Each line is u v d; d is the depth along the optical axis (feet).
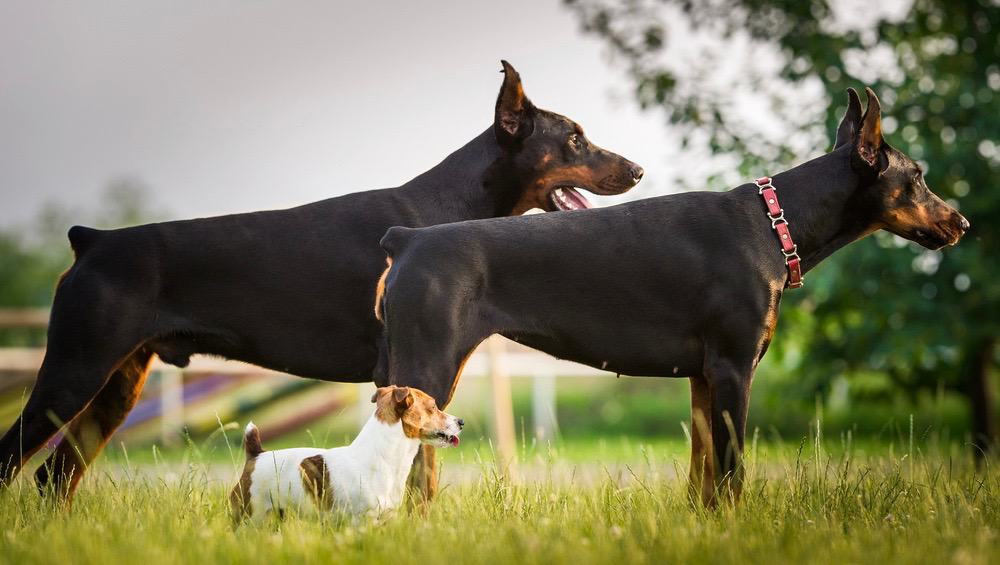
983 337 43.45
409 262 18.95
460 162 23.07
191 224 21.22
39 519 18.21
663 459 26.35
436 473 19.66
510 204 23.43
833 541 15.89
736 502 18.67
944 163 42.96
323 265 21.12
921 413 59.06
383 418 18.49
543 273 19.15
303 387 51.29
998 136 43.29
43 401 20.27
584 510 19.47
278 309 20.98
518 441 52.75
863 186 20.17
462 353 18.86
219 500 21.01
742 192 20.04
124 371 21.88
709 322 19.20
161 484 21.54
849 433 23.20
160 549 15.07
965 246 43.86
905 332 42.91
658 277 19.21
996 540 16.06
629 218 19.62
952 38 49.29
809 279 43.11
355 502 18.33
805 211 20.02
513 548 15.03
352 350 21.30
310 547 15.31
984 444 45.01
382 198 22.20
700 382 20.20
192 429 48.37
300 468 18.49
